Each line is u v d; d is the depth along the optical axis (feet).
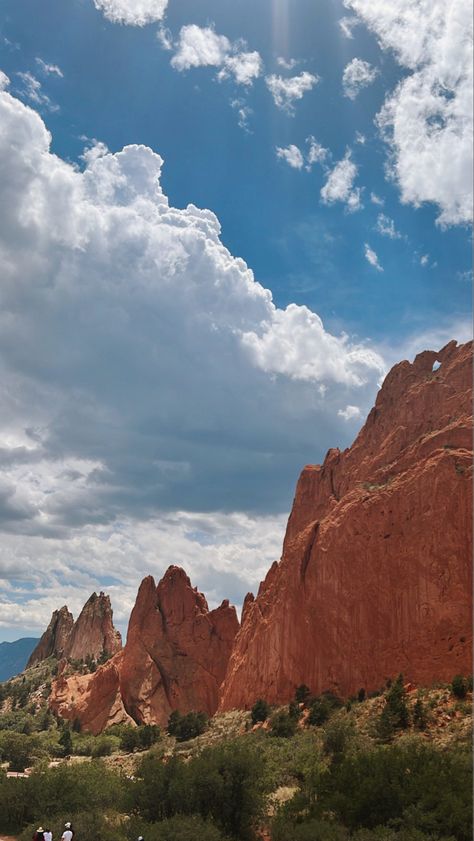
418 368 321.32
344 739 177.78
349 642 259.60
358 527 271.49
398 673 237.45
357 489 289.53
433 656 229.86
